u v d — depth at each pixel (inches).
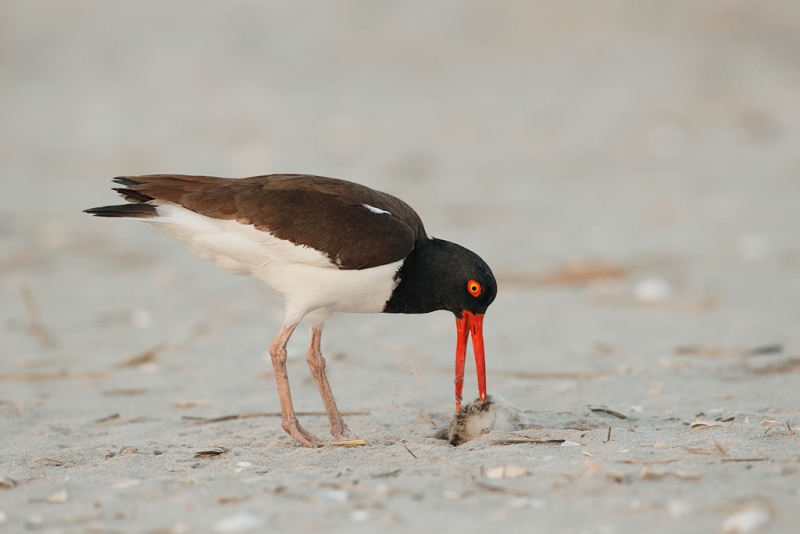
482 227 737.0
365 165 922.7
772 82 1185.4
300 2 1614.2
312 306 326.6
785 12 1449.3
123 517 222.2
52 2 1673.2
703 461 252.8
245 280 623.2
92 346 484.1
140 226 763.4
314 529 209.6
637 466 249.6
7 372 434.0
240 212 316.2
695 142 978.7
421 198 819.4
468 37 1441.9
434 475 249.8
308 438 315.6
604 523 208.2
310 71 1327.5
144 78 1327.5
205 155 968.9
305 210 317.7
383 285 330.3
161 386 412.2
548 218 759.7
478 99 1184.2
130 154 978.7
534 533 203.9
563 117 1091.9
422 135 1036.5
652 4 1534.2
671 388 383.6
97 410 374.0
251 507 225.3
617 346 471.2
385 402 379.2
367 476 250.8
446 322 529.3
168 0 1657.2
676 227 724.0
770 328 498.3
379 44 1422.2
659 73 1247.5
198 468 274.8
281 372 321.4
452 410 361.7
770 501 215.5
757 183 839.1
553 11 1528.1
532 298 577.9
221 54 1414.9
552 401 370.0
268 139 1023.6
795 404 348.2
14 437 334.6
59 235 718.5
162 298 581.0
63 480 256.4
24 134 1080.8
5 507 232.1
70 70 1378.0
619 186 852.0
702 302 552.4
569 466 253.3
